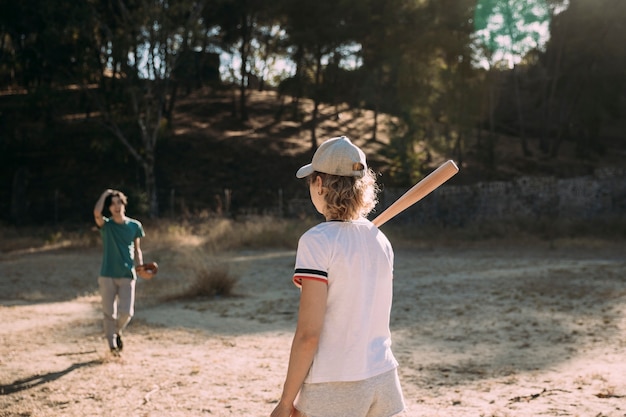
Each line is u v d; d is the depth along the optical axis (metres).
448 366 5.98
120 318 6.63
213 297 11.12
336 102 42.09
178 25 30.78
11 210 32.22
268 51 47.25
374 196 2.29
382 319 2.20
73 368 6.11
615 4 41.31
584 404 4.61
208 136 39.81
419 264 15.98
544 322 8.12
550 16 41.75
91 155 37.38
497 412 4.48
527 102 52.72
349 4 38.03
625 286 11.31
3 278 14.20
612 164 42.38
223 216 26.48
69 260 17.94
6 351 6.91
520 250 19.64
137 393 5.23
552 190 28.02
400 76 36.19
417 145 38.56
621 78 42.47
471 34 36.75
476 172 38.56
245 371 5.89
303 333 2.04
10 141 37.25
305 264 2.09
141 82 31.50
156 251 19.31
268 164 37.22
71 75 31.28
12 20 33.59
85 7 29.56
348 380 2.06
